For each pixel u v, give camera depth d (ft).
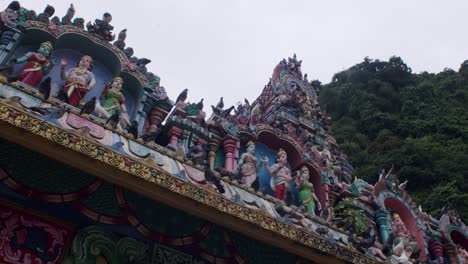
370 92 187.32
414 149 139.54
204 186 26.43
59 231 26.07
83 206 26.08
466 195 115.44
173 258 28.53
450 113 172.35
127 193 27.25
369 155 145.69
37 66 33.22
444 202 117.08
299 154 47.52
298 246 28.55
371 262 30.96
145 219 27.63
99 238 26.76
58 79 36.70
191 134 39.29
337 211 46.85
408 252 44.34
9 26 35.83
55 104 27.02
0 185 24.22
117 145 25.09
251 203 30.48
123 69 40.06
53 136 22.39
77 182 25.84
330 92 188.44
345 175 52.90
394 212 51.67
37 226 25.50
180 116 40.22
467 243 57.88
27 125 21.81
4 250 23.91
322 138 53.83
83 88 34.24
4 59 34.17
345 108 181.16
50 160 25.09
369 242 32.73
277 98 54.80
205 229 29.09
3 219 24.56
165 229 28.09
